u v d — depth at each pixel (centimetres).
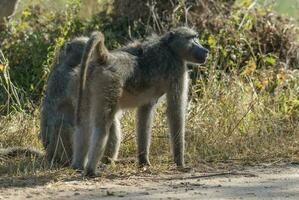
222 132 1476
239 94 1638
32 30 1962
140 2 1978
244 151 1401
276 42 1973
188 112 1560
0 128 1522
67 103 1348
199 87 1741
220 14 1958
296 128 1516
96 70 1183
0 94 1756
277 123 1548
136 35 1945
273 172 1236
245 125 1524
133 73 1220
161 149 1430
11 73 1841
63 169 1236
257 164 1316
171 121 1293
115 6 2012
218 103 1592
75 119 1274
